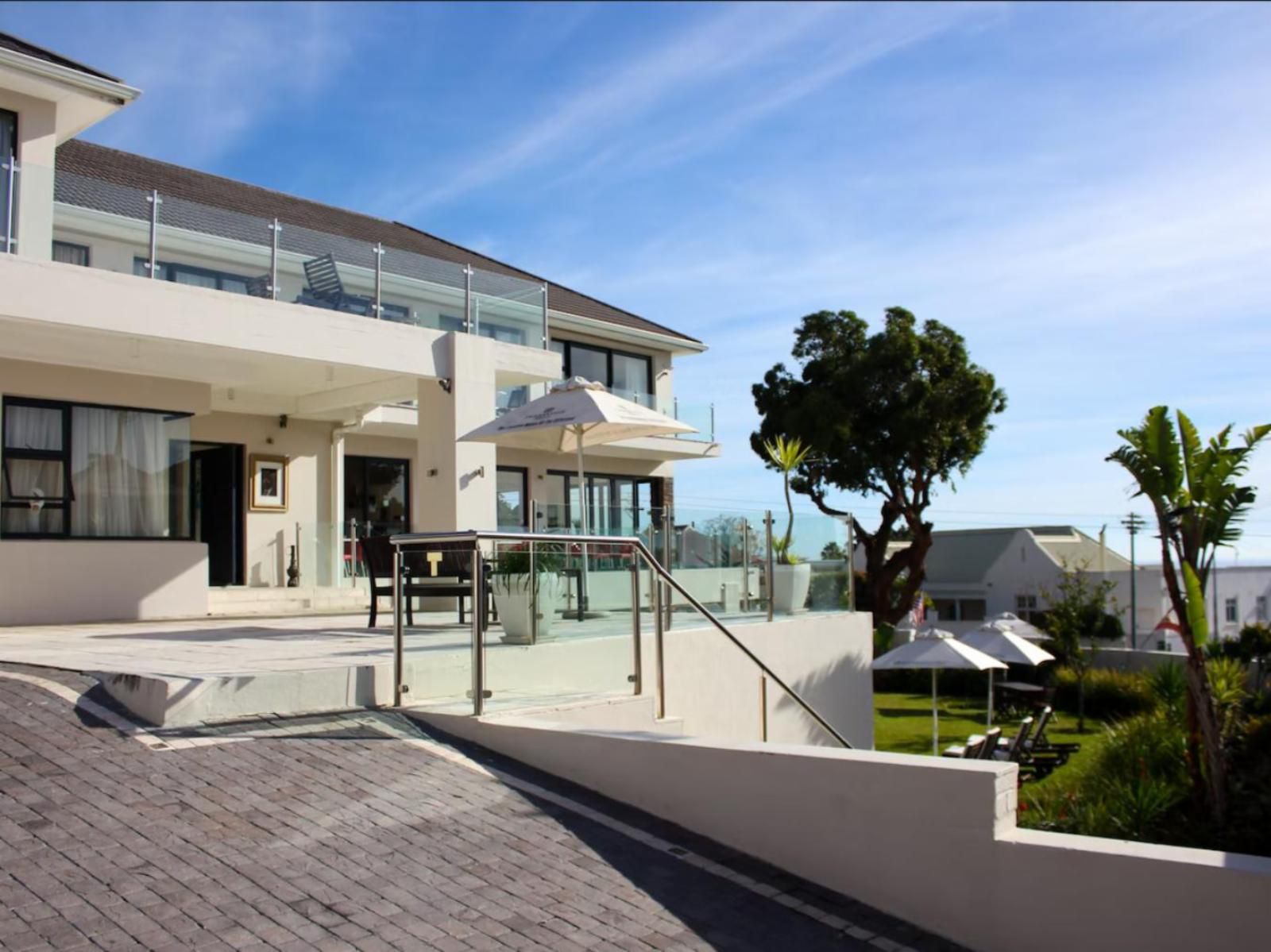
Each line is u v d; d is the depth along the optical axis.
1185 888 4.16
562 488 25.67
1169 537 12.55
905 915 4.82
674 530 11.85
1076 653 22.97
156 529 14.00
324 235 13.99
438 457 15.11
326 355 13.62
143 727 5.96
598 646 8.20
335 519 19.28
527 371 16.33
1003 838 4.59
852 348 33.41
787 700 12.64
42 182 11.40
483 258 27.53
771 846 5.25
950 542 54.09
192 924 3.86
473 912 4.25
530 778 5.99
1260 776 12.11
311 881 4.35
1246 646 26.08
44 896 3.94
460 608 7.32
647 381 27.84
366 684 6.87
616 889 4.68
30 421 12.90
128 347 12.45
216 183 22.59
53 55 13.23
